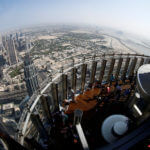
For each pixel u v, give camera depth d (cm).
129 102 1043
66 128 979
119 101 1203
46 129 1001
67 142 891
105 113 1082
